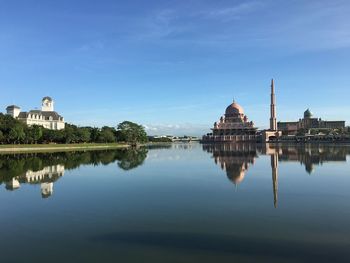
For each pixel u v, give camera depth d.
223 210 39.22
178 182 61.22
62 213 38.88
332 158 115.38
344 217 35.84
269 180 62.25
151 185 58.22
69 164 100.19
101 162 107.94
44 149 199.00
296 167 85.00
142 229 32.34
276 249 26.91
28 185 59.28
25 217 37.28
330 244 27.86
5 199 47.03
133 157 133.38
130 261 25.00
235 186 55.78
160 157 132.62
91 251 27.00
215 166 90.00
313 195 47.66
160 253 26.39
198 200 44.91
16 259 25.61
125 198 46.97
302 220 34.78
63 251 27.08
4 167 89.94
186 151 190.12
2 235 31.12
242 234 30.52
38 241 29.45
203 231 31.47
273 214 37.31
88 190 53.72
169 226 33.16
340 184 57.12
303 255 25.66
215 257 25.45
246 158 120.06
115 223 34.53
